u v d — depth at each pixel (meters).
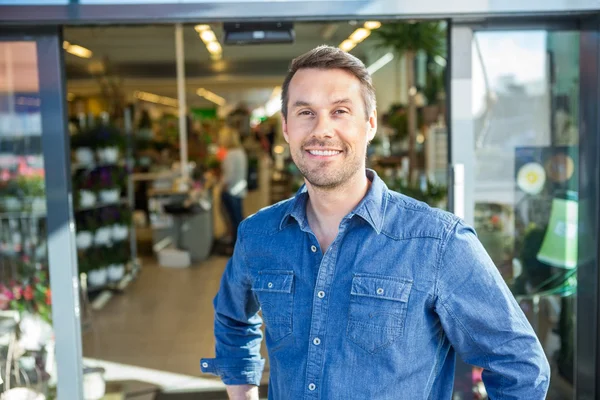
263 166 13.10
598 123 2.86
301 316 1.39
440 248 1.31
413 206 1.39
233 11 2.66
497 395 1.32
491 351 1.31
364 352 1.31
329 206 1.41
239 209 7.94
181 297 5.83
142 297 5.86
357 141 1.35
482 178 2.99
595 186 2.91
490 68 2.94
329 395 1.33
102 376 3.52
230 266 1.66
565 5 2.69
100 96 9.59
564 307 3.05
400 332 1.29
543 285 3.04
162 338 4.66
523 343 1.30
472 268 1.30
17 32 2.79
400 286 1.31
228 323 1.71
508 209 2.99
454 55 2.88
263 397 3.50
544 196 3.00
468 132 2.91
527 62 2.93
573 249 3.02
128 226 5.87
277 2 2.67
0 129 2.87
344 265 1.36
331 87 1.34
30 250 3.01
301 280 1.41
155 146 11.35
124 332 4.80
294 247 1.44
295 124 1.37
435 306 1.31
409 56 6.04
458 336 1.33
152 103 14.91
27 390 3.02
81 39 7.51
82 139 5.38
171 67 10.27
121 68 10.20
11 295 3.03
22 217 2.99
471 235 1.35
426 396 1.35
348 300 1.34
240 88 12.47
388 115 7.59
